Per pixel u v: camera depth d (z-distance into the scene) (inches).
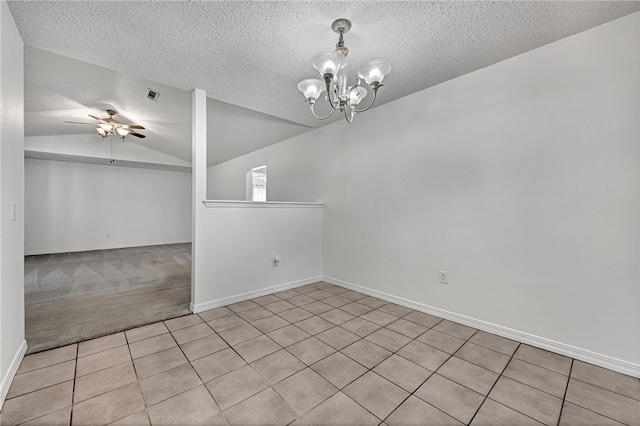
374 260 126.0
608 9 65.0
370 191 127.6
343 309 110.4
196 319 100.1
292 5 63.9
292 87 106.4
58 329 90.8
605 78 70.4
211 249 110.9
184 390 61.2
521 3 62.8
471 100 94.0
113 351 77.5
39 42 77.4
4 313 60.6
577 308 74.7
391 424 51.9
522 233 83.7
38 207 240.8
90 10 65.1
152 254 240.2
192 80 101.1
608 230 70.4
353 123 135.8
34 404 56.5
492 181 89.5
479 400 58.3
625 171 68.1
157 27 71.6
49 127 196.2
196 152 107.5
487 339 85.7
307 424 51.9
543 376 66.6
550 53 78.4
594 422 52.2
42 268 183.5
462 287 96.8
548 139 78.9
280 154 188.7
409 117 112.0
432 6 63.9
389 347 80.4
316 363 72.0
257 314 105.0
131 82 130.7
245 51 82.8
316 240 150.5
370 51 82.1
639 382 64.2
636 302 67.0
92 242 265.1
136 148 255.3
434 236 104.3
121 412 54.5
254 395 59.7
